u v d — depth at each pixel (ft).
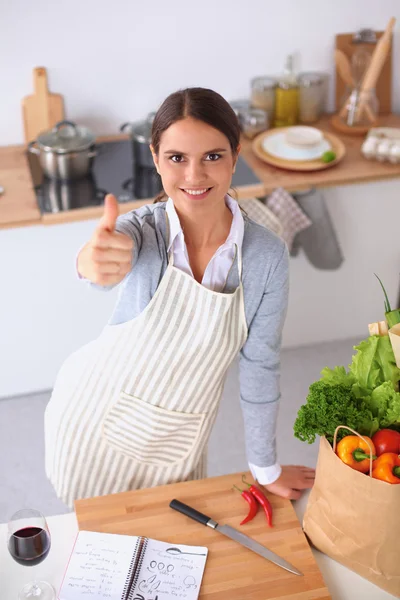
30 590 4.48
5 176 9.64
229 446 9.63
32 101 10.11
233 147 4.26
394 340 4.55
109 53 10.06
